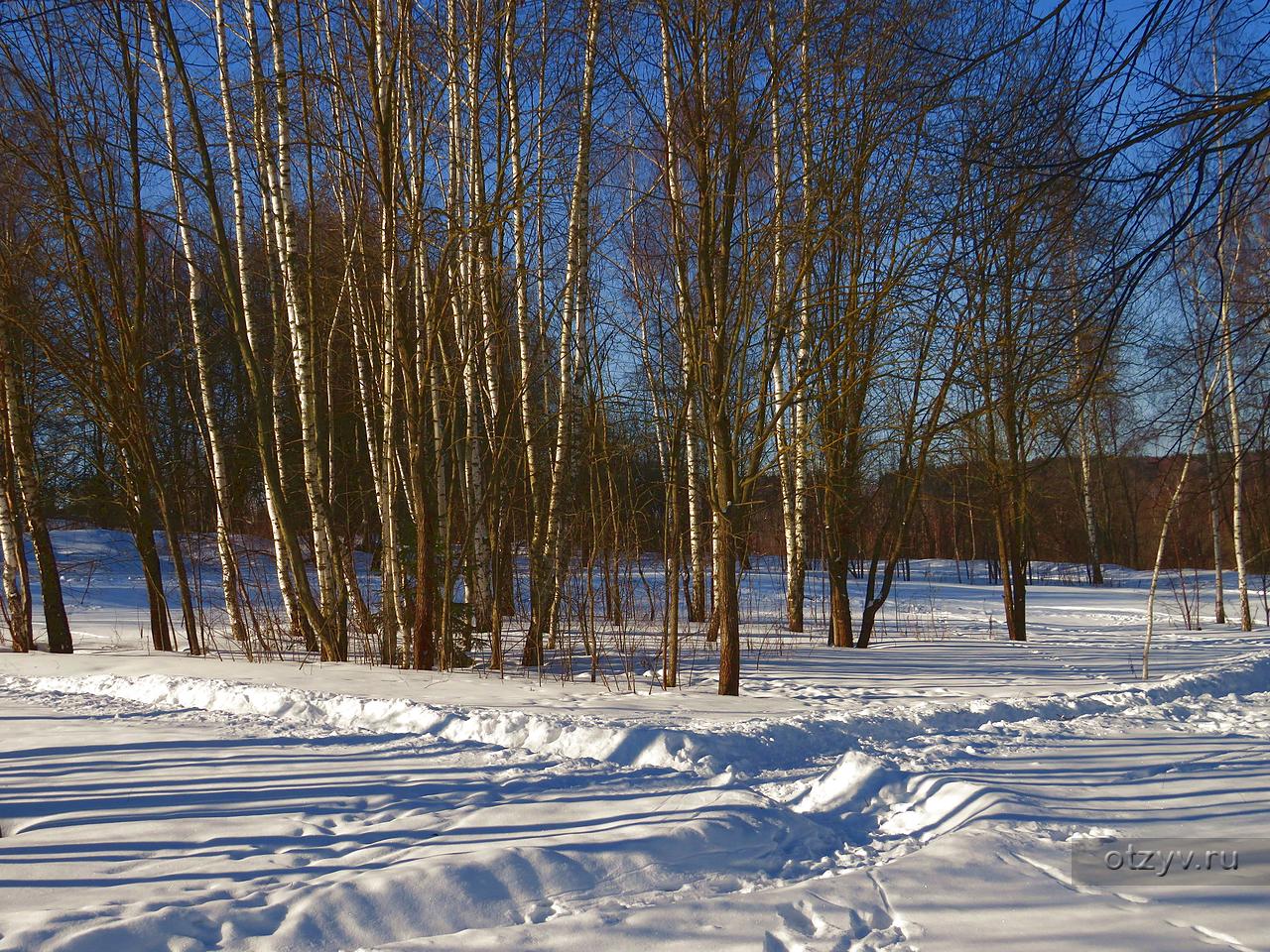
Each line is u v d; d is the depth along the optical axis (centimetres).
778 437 1259
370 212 1476
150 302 2003
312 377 1377
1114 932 396
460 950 387
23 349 1534
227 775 657
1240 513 2083
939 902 432
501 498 1570
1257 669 1239
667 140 1088
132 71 1371
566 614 1642
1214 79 545
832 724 838
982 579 3694
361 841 517
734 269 1164
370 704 896
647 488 1515
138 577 2438
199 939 394
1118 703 1012
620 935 400
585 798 605
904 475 1603
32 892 440
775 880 485
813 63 1177
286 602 1617
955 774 664
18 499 1550
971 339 1122
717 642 1570
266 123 1349
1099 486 3372
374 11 1219
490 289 1389
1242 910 417
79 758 712
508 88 1366
